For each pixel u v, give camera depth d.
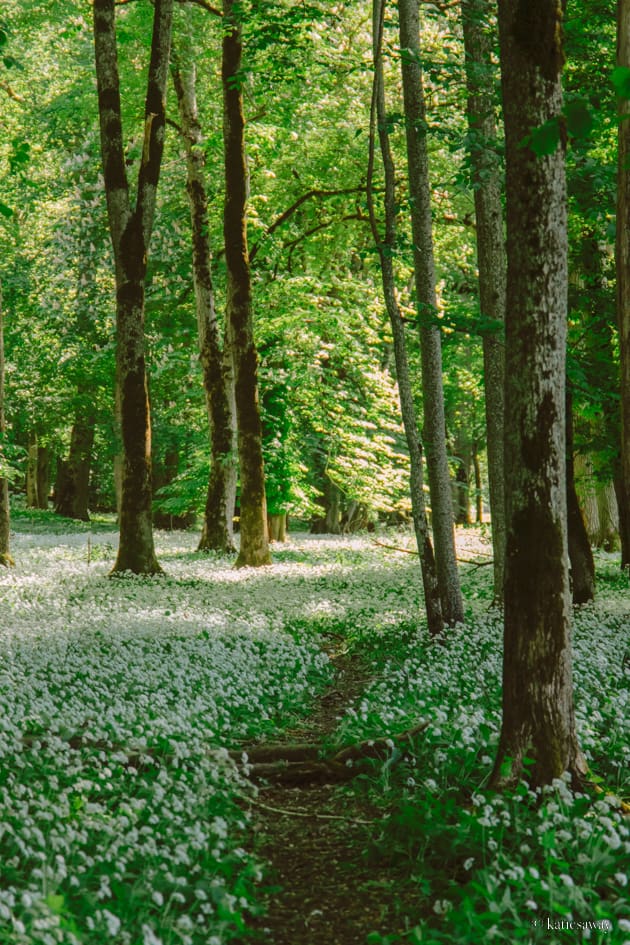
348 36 28.47
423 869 6.15
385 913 5.77
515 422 7.33
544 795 6.97
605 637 13.85
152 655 12.52
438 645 13.38
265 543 25.98
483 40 15.56
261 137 27.34
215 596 19.66
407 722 9.36
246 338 25.33
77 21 28.66
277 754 8.67
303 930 5.61
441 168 27.72
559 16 7.12
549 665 7.29
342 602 19.31
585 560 17.86
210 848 6.32
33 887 5.14
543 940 5.09
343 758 8.52
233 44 24.19
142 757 7.66
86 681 10.73
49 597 19.09
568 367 15.35
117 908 5.24
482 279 16.34
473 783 7.39
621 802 6.93
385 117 14.71
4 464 26.22
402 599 19.88
